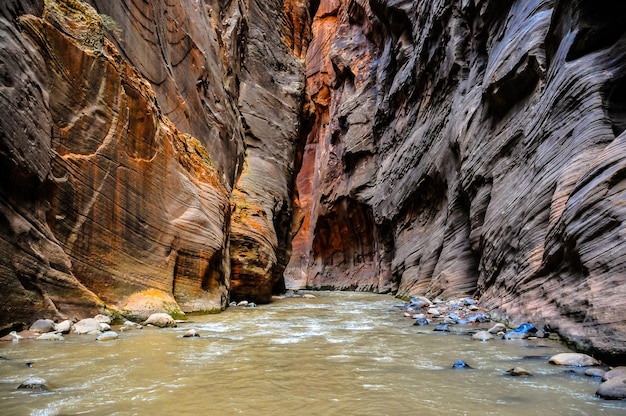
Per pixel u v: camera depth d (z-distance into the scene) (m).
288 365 4.85
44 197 6.67
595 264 5.39
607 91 7.55
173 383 4.02
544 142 8.88
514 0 13.30
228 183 17.23
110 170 8.25
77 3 8.34
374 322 9.45
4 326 5.68
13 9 6.48
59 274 6.71
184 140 12.52
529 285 7.55
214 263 12.02
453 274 13.57
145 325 7.91
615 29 8.01
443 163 17.09
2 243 5.67
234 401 3.50
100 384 3.91
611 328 4.65
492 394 3.69
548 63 9.98
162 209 9.91
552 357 4.88
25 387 3.70
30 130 6.29
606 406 3.33
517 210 9.31
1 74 5.82
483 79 14.25
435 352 5.66
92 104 7.97
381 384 4.04
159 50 12.49
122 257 8.44
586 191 6.02
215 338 6.79
